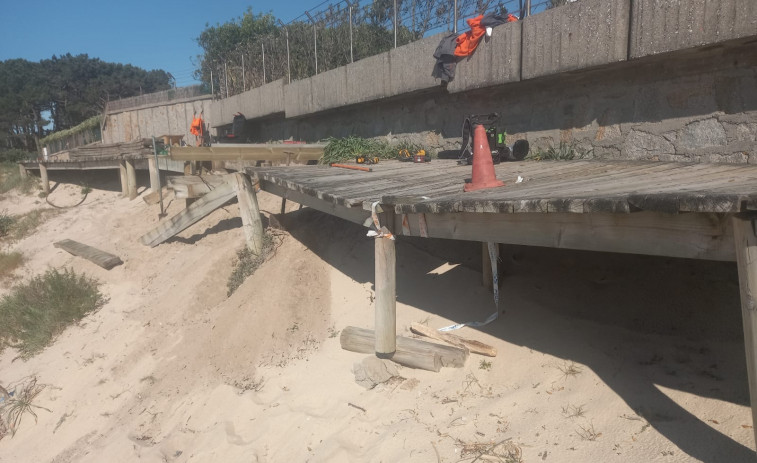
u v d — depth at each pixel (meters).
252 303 6.70
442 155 8.39
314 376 4.94
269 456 4.19
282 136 14.41
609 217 2.75
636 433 3.03
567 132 6.68
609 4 5.60
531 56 6.56
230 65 17.50
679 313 4.05
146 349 7.42
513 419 3.51
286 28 13.97
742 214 2.12
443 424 3.69
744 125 4.89
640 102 5.79
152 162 13.12
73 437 6.14
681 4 4.95
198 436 4.90
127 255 11.35
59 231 14.49
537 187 3.91
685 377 3.36
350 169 7.77
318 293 6.41
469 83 7.62
